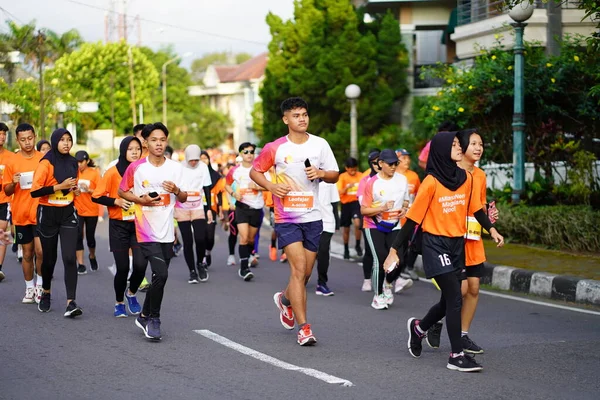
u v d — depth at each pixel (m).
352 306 10.19
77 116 29.41
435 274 6.76
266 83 32.50
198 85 70.06
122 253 8.98
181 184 8.02
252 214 12.34
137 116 51.00
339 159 28.53
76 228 9.06
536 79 16.45
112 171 8.98
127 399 5.83
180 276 12.89
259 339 7.94
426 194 6.75
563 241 13.48
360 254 15.46
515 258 12.65
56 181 8.93
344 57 28.44
